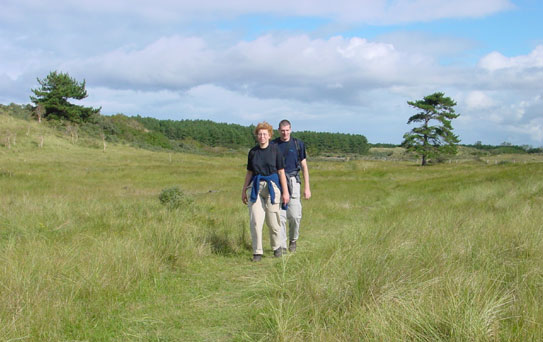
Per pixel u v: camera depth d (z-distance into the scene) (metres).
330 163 54.84
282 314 3.23
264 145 5.62
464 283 3.38
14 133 49.81
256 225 5.55
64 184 20.16
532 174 19.83
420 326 2.77
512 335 2.60
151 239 5.84
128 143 70.69
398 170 41.09
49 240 5.70
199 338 3.12
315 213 10.41
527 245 4.81
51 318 3.21
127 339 3.11
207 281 4.58
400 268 3.89
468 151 104.50
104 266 4.38
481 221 6.39
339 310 3.27
